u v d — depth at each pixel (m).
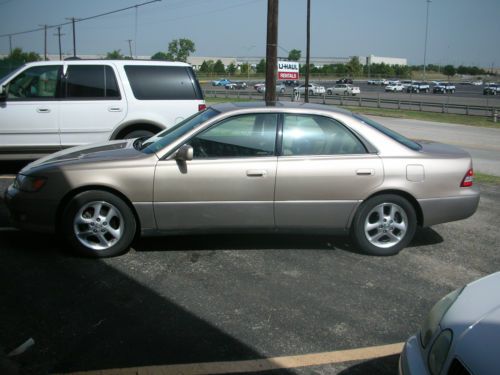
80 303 4.00
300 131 5.07
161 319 3.79
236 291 4.30
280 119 5.05
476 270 4.97
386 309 4.08
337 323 3.83
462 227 6.38
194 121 5.29
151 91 8.45
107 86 8.30
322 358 3.38
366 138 5.11
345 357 3.40
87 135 8.27
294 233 5.11
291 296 4.25
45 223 4.86
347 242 5.64
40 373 3.09
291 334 3.65
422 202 5.14
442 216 5.23
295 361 3.33
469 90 78.25
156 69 8.53
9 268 4.63
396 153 5.11
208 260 4.97
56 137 8.17
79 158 4.98
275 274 4.69
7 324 3.64
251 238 5.64
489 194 8.28
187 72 8.68
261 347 3.47
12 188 5.01
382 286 4.51
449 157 5.24
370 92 68.44
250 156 4.95
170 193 4.83
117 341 3.47
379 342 3.60
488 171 11.16
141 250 5.17
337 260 5.09
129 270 4.67
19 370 3.10
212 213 4.91
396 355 3.45
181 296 4.18
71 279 4.44
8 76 8.04
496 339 2.19
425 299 4.29
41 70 8.14
